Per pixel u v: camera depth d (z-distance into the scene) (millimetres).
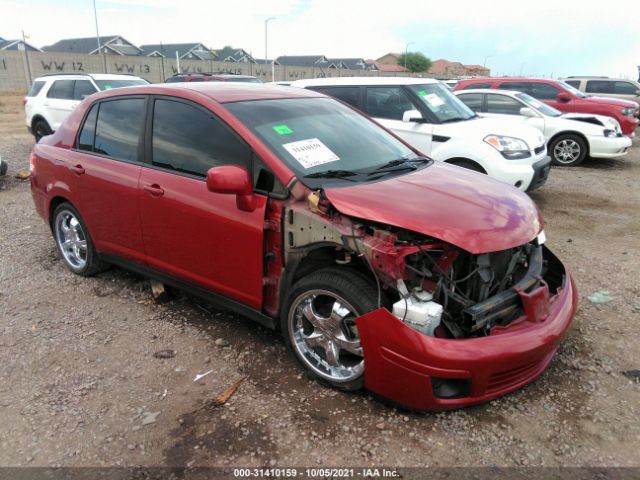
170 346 3576
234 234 3230
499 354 2582
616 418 2842
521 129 6738
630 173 10094
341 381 2982
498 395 2729
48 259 5207
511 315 2822
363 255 2727
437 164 3895
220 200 3285
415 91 7207
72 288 4520
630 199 7922
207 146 3449
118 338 3684
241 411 2898
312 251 3029
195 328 3820
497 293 2898
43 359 3422
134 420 2836
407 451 2602
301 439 2682
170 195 3562
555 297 3113
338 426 2775
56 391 3098
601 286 4531
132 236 3984
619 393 3059
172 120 3686
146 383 3168
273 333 3742
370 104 7477
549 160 6902
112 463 2539
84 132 4387
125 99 4074
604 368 3293
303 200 3010
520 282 2916
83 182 4242
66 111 11516
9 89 38469
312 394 3043
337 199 2875
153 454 2592
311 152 3330
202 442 2666
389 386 2713
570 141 10656
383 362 2676
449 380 2727
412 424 2787
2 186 8562
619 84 17531
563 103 12430
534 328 2756
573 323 3867
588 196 8141
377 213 2758
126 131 4004
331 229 2846
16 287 4535
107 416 2871
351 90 7621
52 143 4684
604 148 10367
